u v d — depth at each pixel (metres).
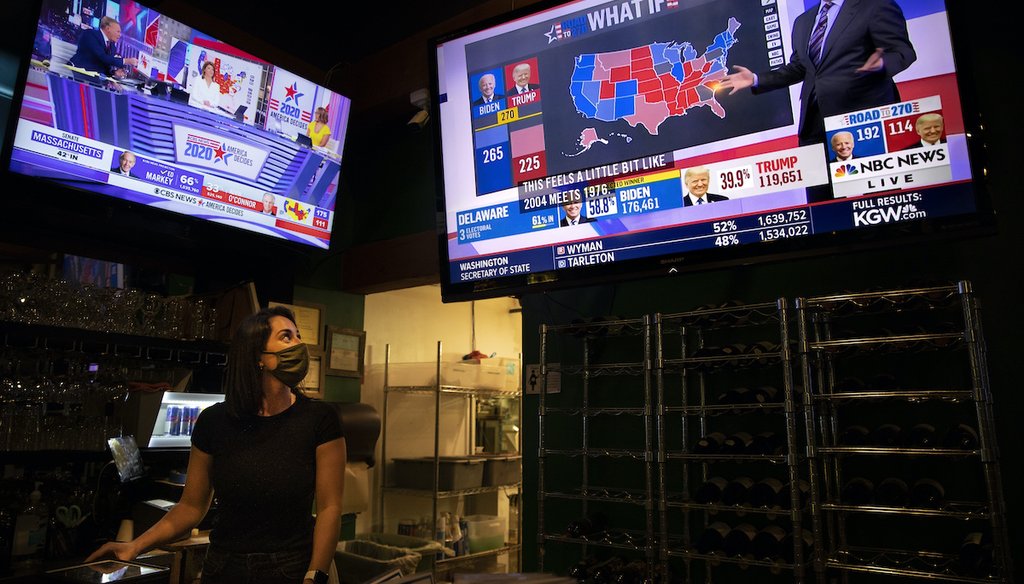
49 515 2.63
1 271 2.75
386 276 3.90
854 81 2.27
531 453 3.27
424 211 3.88
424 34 3.76
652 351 2.96
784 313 2.24
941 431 2.33
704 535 2.37
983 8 2.48
